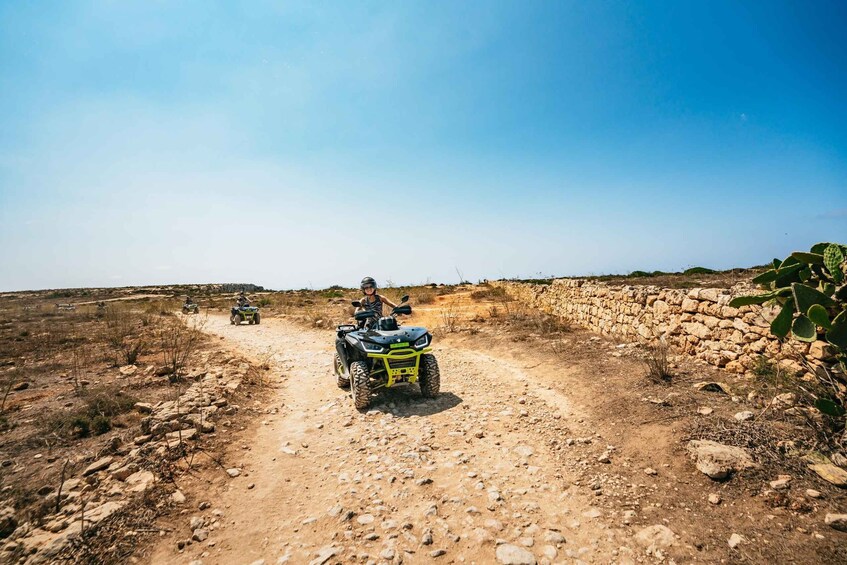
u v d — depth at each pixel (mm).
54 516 3318
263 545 3148
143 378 7375
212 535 3266
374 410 6141
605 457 4246
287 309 24547
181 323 16047
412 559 2939
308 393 7305
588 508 3479
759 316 5508
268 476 4250
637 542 3012
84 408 5621
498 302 19875
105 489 3705
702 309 6711
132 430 5035
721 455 3707
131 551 3006
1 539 3059
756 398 4785
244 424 5652
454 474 4160
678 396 5297
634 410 5188
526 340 10391
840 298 3988
